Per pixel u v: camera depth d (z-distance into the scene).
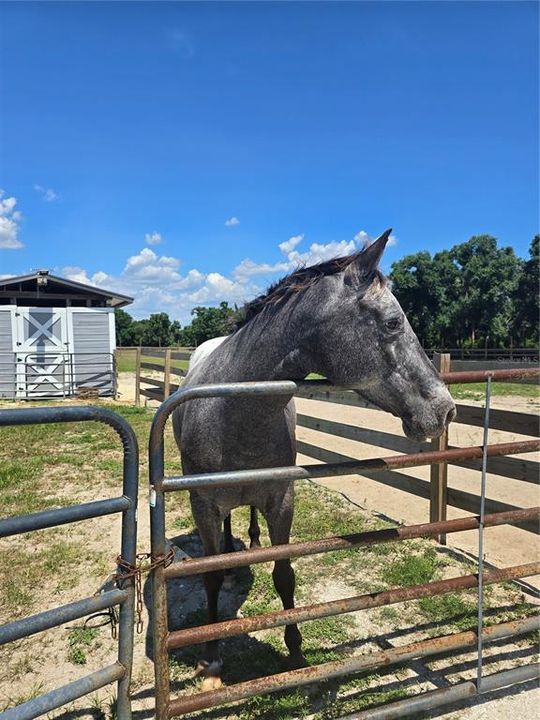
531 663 2.61
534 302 34.53
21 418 1.53
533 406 9.44
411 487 4.61
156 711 1.91
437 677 2.57
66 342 13.92
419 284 38.75
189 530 4.50
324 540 2.12
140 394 13.49
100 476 6.09
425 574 3.58
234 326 2.61
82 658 2.74
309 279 2.12
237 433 2.20
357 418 8.92
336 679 2.52
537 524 3.80
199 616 3.12
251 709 2.32
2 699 2.47
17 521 1.54
